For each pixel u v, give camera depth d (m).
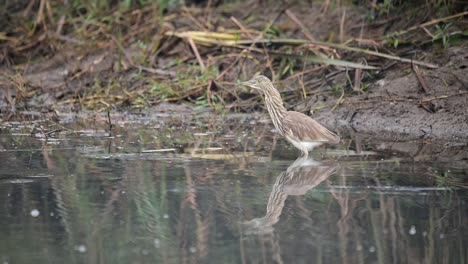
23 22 21.55
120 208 9.67
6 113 16.88
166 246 8.45
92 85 18.53
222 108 16.66
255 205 9.73
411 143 13.41
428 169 11.38
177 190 10.38
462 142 13.47
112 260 8.04
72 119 16.33
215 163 11.95
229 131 14.79
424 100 15.10
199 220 9.21
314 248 8.35
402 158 12.16
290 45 18.00
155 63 18.78
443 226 8.95
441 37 16.91
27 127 15.34
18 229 8.95
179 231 8.88
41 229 8.96
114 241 8.59
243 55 18.00
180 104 17.20
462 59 16.16
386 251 8.26
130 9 20.92
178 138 14.07
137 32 19.95
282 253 8.20
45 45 20.41
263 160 12.16
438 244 8.44
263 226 9.02
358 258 8.06
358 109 15.60
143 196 10.12
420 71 15.90
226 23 19.69
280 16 19.34
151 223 9.15
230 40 18.58
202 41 18.64
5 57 20.22
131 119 16.19
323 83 16.97
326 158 12.25
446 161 11.90
